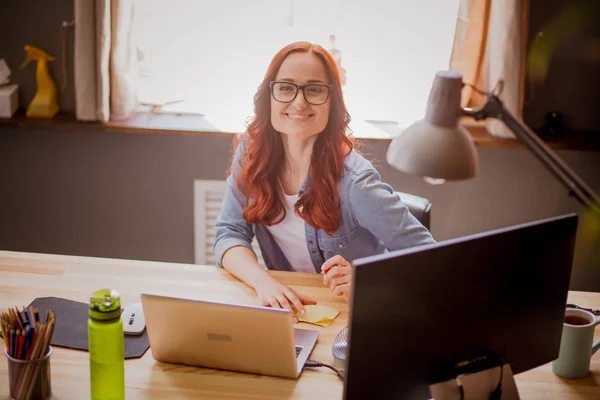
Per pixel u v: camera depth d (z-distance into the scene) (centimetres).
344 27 313
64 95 329
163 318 175
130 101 319
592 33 308
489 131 309
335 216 232
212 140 327
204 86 325
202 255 343
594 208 128
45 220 346
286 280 227
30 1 317
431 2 308
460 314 148
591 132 319
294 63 225
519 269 154
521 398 173
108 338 162
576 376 182
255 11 313
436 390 151
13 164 338
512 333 159
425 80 318
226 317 170
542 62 312
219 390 173
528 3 293
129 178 336
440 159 141
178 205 338
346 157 235
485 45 304
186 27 317
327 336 196
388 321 140
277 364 176
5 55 324
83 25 300
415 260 139
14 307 204
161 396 171
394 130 321
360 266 134
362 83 320
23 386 165
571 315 186
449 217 333
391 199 227
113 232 345
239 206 246
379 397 146
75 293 214
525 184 327
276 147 234
